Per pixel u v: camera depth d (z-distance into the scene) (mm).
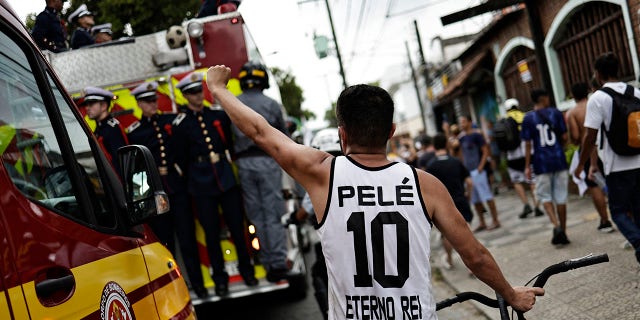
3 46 2193
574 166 6879
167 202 2686
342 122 2186
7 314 1721
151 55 6512
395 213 2053
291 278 6086
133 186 2656
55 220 2139
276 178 6004
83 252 2205
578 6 10102
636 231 4660
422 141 9164
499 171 15805
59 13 7043
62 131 2475
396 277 2023
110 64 6453
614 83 4746
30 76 2367
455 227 2107
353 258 2045
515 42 13461
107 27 8086
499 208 11680
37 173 2166
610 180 4801
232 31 6484
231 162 5953
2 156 1972
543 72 11664
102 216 2555
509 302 2301
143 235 2932
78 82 6418
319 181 2137
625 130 4586
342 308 2061
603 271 5391
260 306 7152
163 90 6375
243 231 5973
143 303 2562
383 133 2150
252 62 6043
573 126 6797
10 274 1784
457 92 17328
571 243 6715
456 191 7070
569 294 5070
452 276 7055
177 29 6414
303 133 15117
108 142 5691
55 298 1938
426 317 2027
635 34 8648
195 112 5863
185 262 5926
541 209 10109
